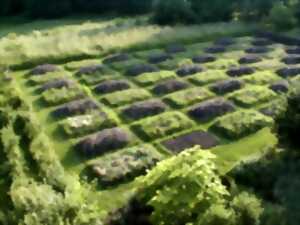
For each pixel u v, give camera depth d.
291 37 35.75
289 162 16.39
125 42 34.69
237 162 18.67
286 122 16.98
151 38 35.62
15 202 14.18
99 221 13.81
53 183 16.16
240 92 25.61
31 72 30.03
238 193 14.91
